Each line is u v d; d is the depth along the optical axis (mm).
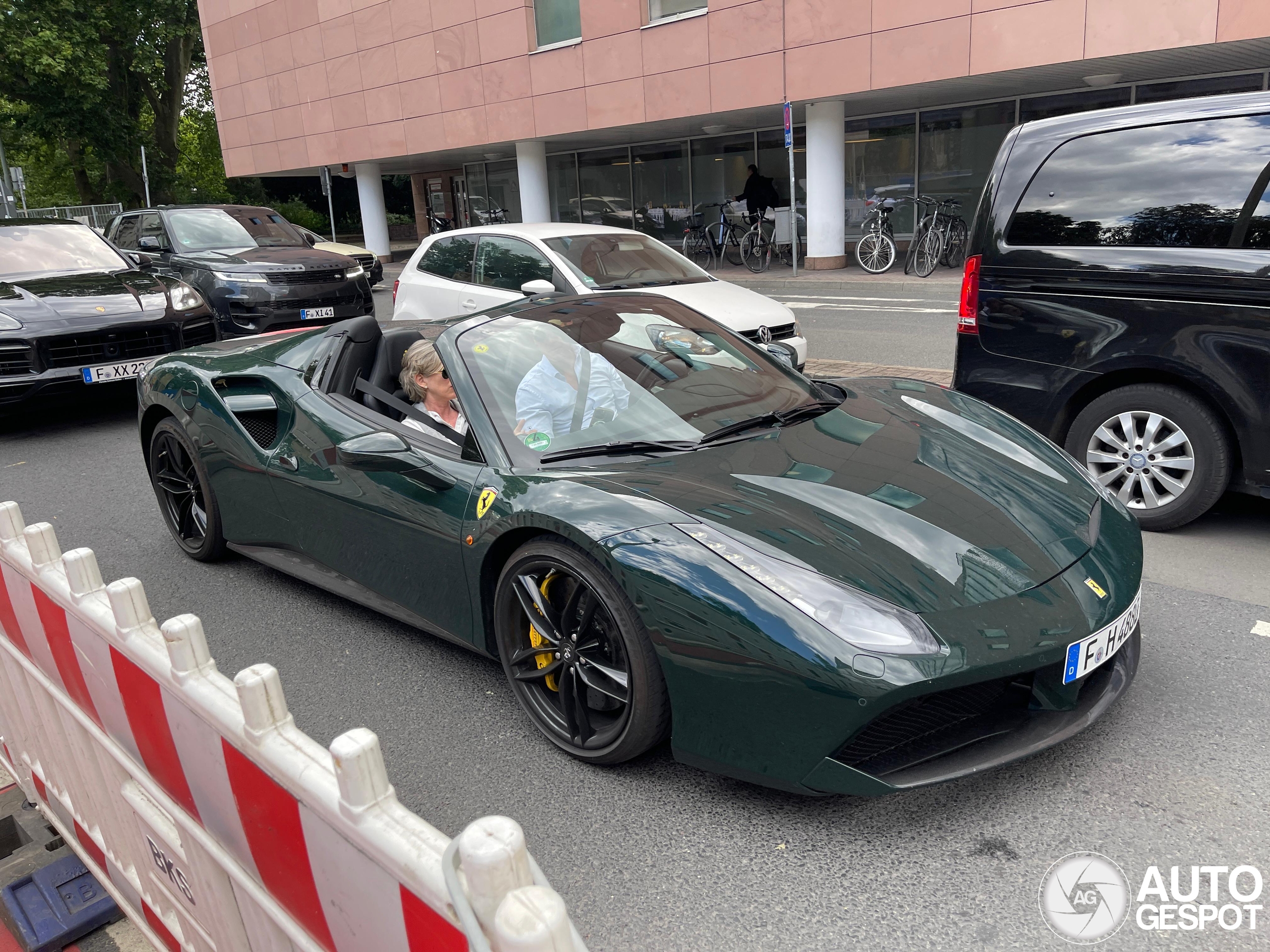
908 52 14844
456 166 27922
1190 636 3260
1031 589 2334
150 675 1573
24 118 34562
